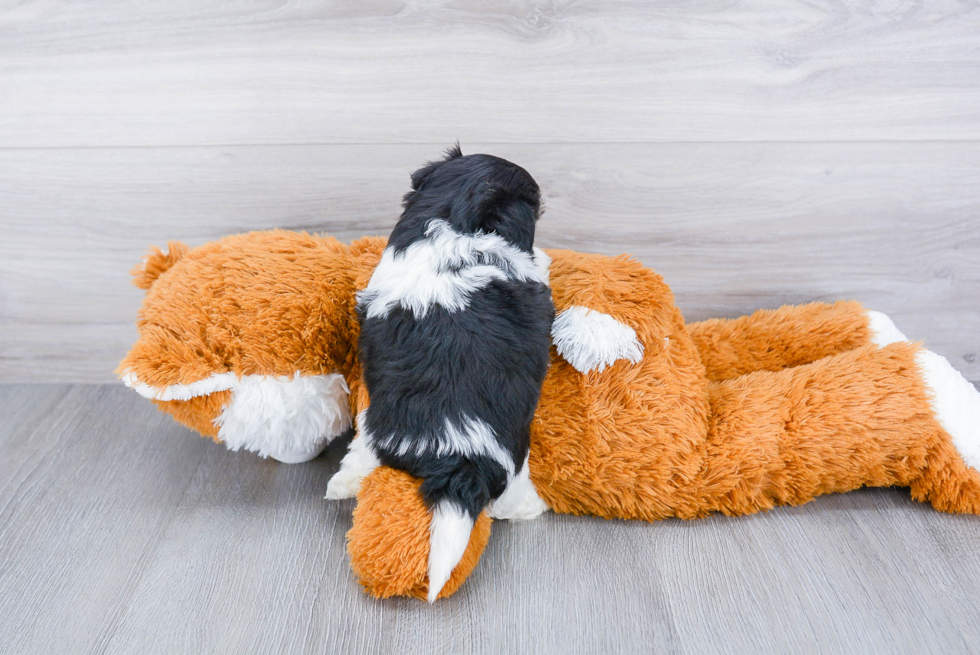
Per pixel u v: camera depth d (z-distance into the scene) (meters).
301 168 1.35
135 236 1.41
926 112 1.30
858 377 1.13
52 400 1.46
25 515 1.15
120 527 1.12
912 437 1.12
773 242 1.41
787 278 1.44
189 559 1.06
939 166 1.34
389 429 0.98
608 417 1.08
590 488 1.11
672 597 1.00
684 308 1.47
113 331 1.49
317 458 1.30
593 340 1.03
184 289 1.09
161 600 0.99
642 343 1.08
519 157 1.34
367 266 1.16
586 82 1.28
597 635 0.94
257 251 1.15
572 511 1.15
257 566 1.05
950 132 1.31
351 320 1.12
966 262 1.42
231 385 1.06
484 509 1.04
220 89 1.29
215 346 1.05
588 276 1.09
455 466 0.95
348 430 1.26
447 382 0.96
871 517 1.14
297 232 1.30
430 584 0.93
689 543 1.09
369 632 0.94
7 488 1.21
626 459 1.09
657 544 1.09
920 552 1.07
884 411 1.11
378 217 1.39
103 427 1.38
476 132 1.32
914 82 1.28
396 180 1.36
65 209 1.38
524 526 1.13
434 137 1.33
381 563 0.95
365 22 1.24
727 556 1.07
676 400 1.09
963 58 1.26
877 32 1.24
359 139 1.33
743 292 1.46
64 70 1.27
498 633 0.94
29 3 1.22
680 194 1.37
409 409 0.97
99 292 1.45
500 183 1.04
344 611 0.97
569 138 1.33
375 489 0.99
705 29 1.24
